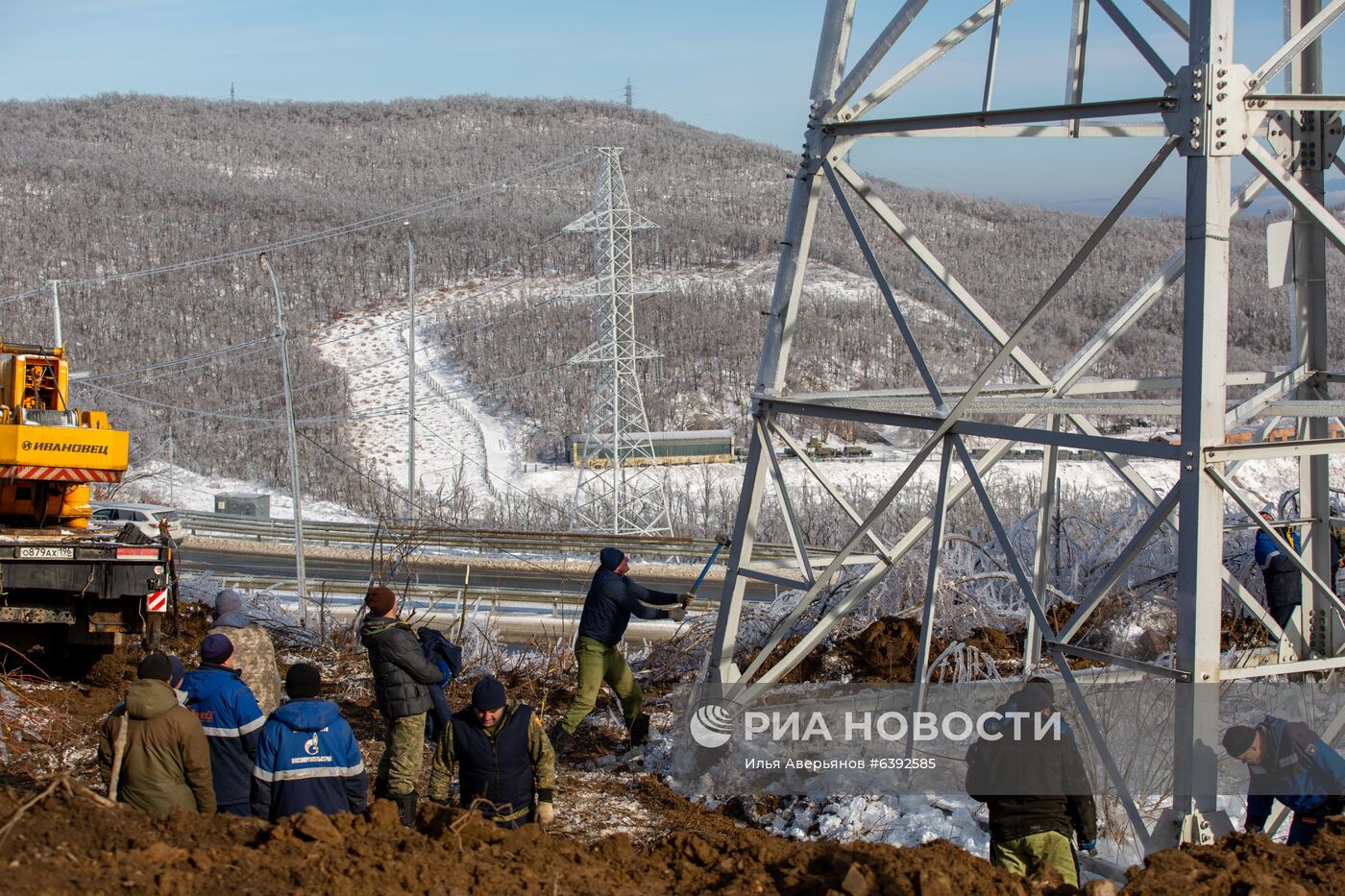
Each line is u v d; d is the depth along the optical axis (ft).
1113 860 24.29
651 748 30.81
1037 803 19.74
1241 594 26.20
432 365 287.69
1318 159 28.45
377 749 31.48
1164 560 41.37
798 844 18.80
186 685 22.29
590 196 545.44
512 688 37.88
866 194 27.02
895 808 25.95
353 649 44.32
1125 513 44.19
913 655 35.65
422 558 85.40
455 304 354.13
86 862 15.16
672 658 39.40
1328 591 21.35
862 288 338.13
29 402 44.04
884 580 40.32
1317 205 21.68
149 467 178.81
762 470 29.86
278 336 61.16
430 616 57.11
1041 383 29.50
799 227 28.53
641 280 359.05
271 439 204.74
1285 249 28.60
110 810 17.12
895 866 16.61
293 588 67.82
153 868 15.06
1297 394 29.48
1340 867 17.38
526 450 217.97
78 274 366.84
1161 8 28.07
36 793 17.47
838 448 184.55
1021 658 36.17
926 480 148.87
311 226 434.71
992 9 24.66
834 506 108.37
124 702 20.71
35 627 40.32
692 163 625.00
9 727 31.63
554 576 79.05
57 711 35.01
